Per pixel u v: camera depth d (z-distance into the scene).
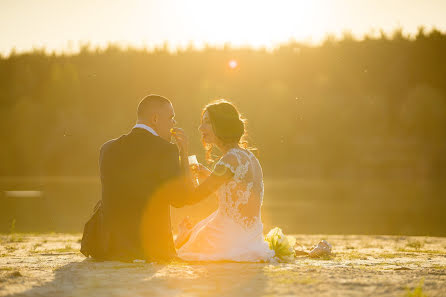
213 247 4.88
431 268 4.42
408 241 9.61
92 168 62.00
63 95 63.59
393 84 61.84
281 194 45.16
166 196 4.81
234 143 5.09
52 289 3.33
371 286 3.41
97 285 3.46
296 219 24.77
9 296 3.11
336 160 58.06
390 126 59.88
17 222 21.39
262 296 3.14
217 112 5.05
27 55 66.25
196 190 4.81
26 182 54.88
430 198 42.03
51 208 28.81
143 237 4.78
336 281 3.57
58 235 10.77
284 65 64.94
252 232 4.95
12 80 63.94
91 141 62.53
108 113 64.12
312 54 65.06
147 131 4.89
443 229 19.92
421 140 58.94
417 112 58.84
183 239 5.33
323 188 50.06
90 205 30.83
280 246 5.02
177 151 4.91
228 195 4.89
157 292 3.25
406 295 3.13
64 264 4.52
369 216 26.45
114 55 66.94
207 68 66.75
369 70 62.53
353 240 10.05
